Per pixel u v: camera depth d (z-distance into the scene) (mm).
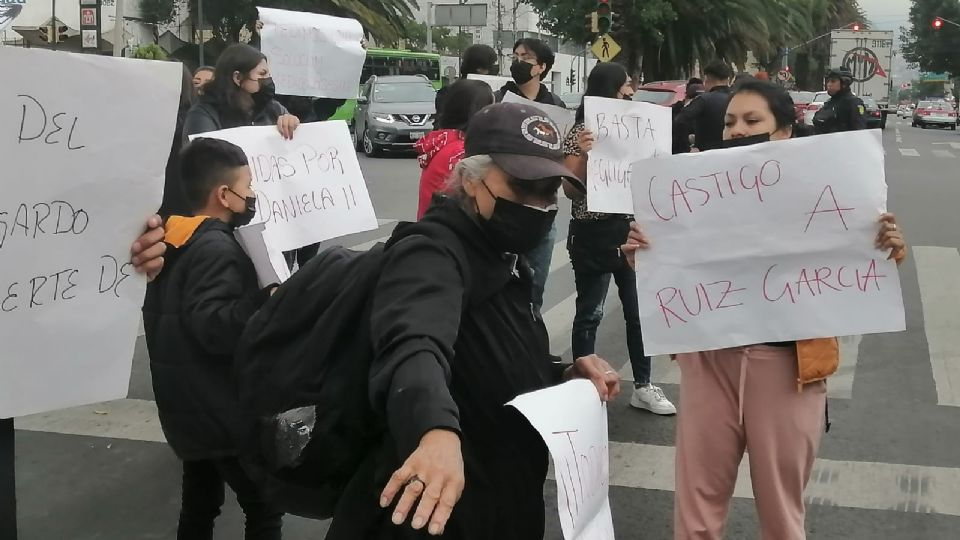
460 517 1825
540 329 1989
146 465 4422
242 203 2953
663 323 2605
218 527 3852
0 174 1894
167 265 2750
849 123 10922
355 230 4527
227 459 2850
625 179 4719
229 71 4785
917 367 5957
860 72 51281
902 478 4266
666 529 3818
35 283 1974
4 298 1943
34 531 3756
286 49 5926
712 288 2578
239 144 4238
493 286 1864
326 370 1886
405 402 1589
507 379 1864
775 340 2557
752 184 2535
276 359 1938
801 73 69875
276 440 1913
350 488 1889
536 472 1944
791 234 2525
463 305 1813
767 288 2553
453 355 1721
